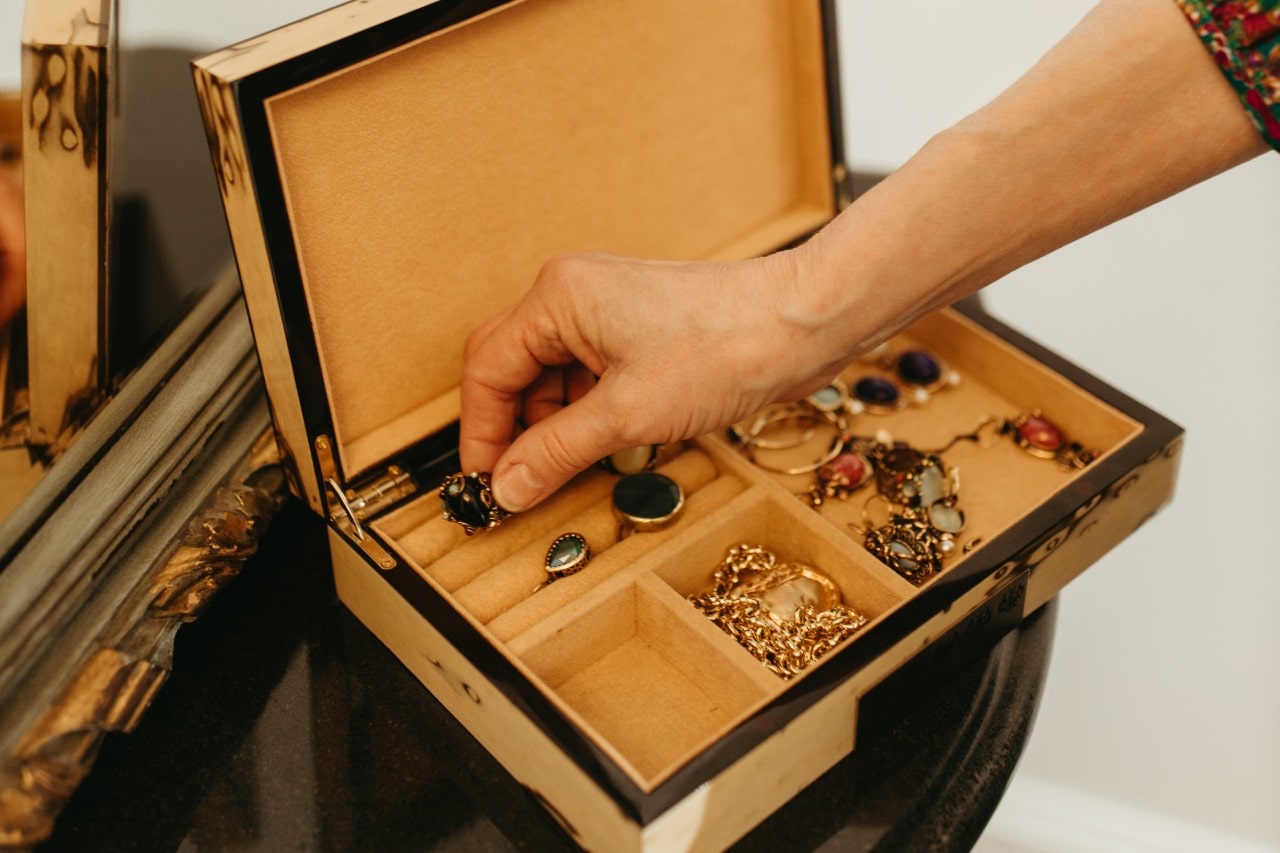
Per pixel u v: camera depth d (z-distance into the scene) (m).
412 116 0.69
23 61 0.66
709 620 0.69
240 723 0.69
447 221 0.73
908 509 0.77
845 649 0.65
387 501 0.73
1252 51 0.61
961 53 1.11
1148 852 1.10
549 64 0.73
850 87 1.12
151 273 0.76
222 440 0.73
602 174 0.78
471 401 0.73
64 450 0.69
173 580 0.67
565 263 0.70
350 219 0.69
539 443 0.69
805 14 0.82
